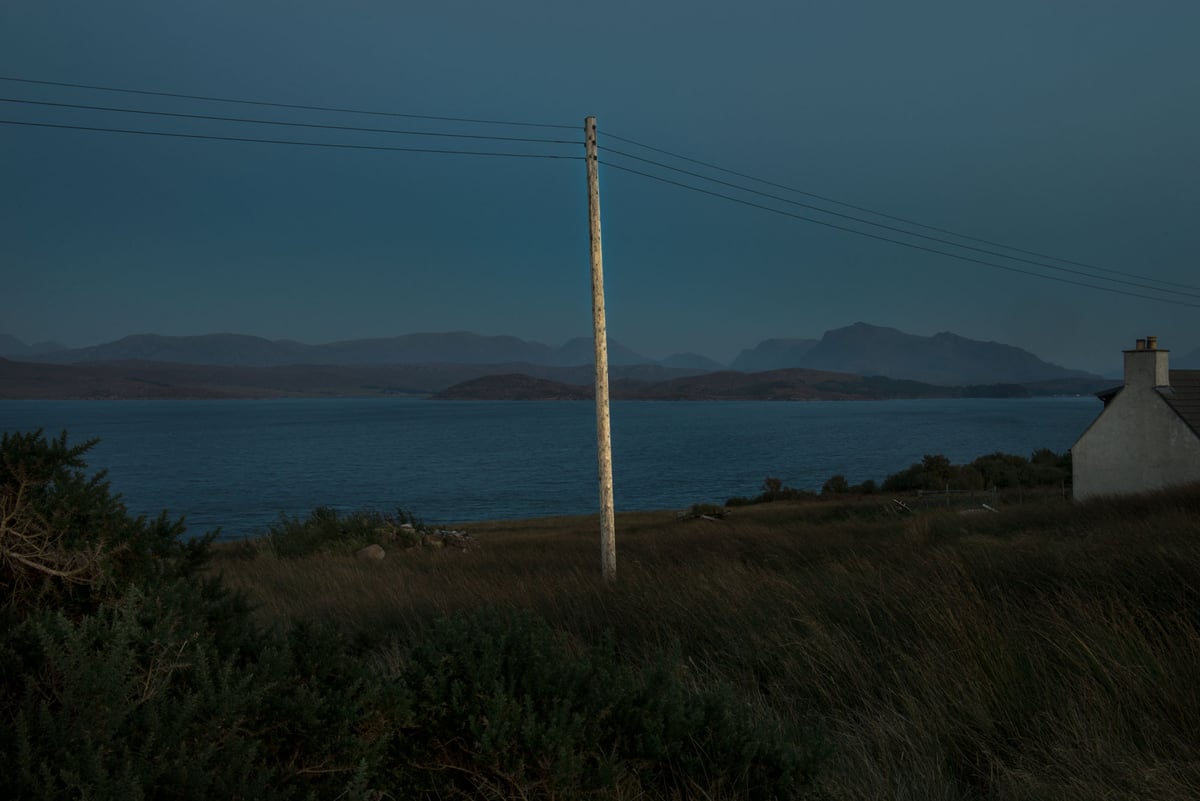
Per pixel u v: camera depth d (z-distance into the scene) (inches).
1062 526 607.5
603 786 104.3
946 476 2095.2
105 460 5792.3
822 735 142.3
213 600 130.2
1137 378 1082.1
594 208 584.4
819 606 241.8
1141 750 131.6
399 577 481.7
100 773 69.3
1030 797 120.1
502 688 111.4
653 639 236.2
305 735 97.9
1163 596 219.1
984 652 175.3
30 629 90.1
